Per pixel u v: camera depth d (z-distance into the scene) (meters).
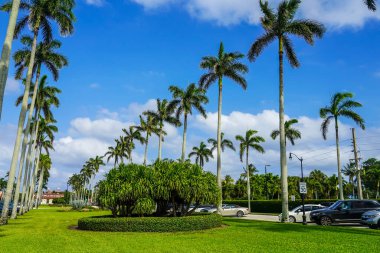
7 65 17.38
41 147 70.75
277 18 26.53
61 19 29.72
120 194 20.42
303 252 11.28
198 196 21.16
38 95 45.53
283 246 12.65
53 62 37.12
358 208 21.78
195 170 22.11
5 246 13.20
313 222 25.34
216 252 11.52
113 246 13.09
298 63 27.59
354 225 22.50
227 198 95.44
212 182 22.27
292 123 53.38
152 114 55.00
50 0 29.86
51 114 48.44
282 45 27.03
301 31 26.14
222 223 22.97
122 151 89.00
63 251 11.98
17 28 30.81
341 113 39.09
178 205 23.50
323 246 12.49
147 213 21.25
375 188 88.94
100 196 21.17
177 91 46.47
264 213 53.31
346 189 99.75
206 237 15.68
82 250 12.17
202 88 38.78
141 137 75.25
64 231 19.03
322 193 100.06
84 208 64.75
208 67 37.56
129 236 16.36
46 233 17.97
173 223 18.41
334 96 39.53
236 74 36.72
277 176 90.38
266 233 16.91
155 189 20.92
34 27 29.80
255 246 12.75
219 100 36.69
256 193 91.06
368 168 93.88
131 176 21.19
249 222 24.12
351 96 39.03
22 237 16.12
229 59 36.91
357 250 11.51
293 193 90.88
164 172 21.67
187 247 12.69
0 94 16.83
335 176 98.56
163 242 14.11
